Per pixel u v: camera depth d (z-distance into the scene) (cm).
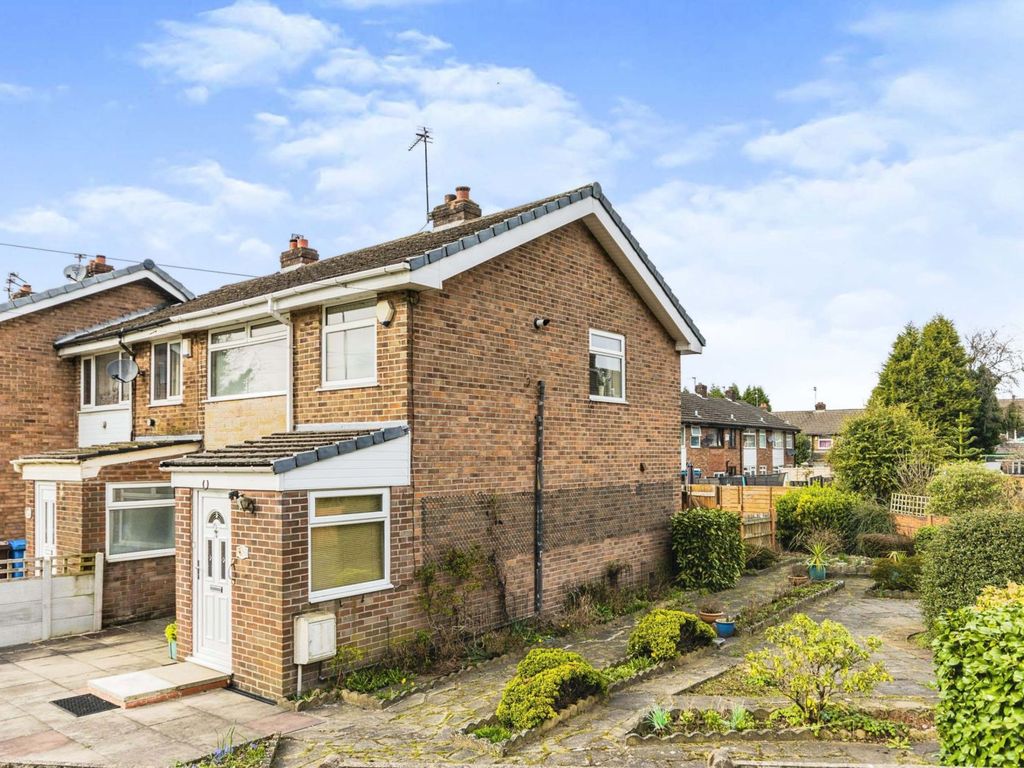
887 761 648
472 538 1143
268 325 1277
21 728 798
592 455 1409
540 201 1500
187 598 1021
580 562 1363
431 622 1060
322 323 1173
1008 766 494
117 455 1321
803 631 834
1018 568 971
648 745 707
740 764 518
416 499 1058
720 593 1545
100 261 1992
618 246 1442
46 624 1204
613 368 1490
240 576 932
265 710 852
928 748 685
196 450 1395
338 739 755
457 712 829
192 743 748
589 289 1421
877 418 2577
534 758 685
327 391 1152
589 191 1346
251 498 918
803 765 516
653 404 1598
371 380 1092
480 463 1164
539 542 1262
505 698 795
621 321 1508
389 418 1066
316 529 934
